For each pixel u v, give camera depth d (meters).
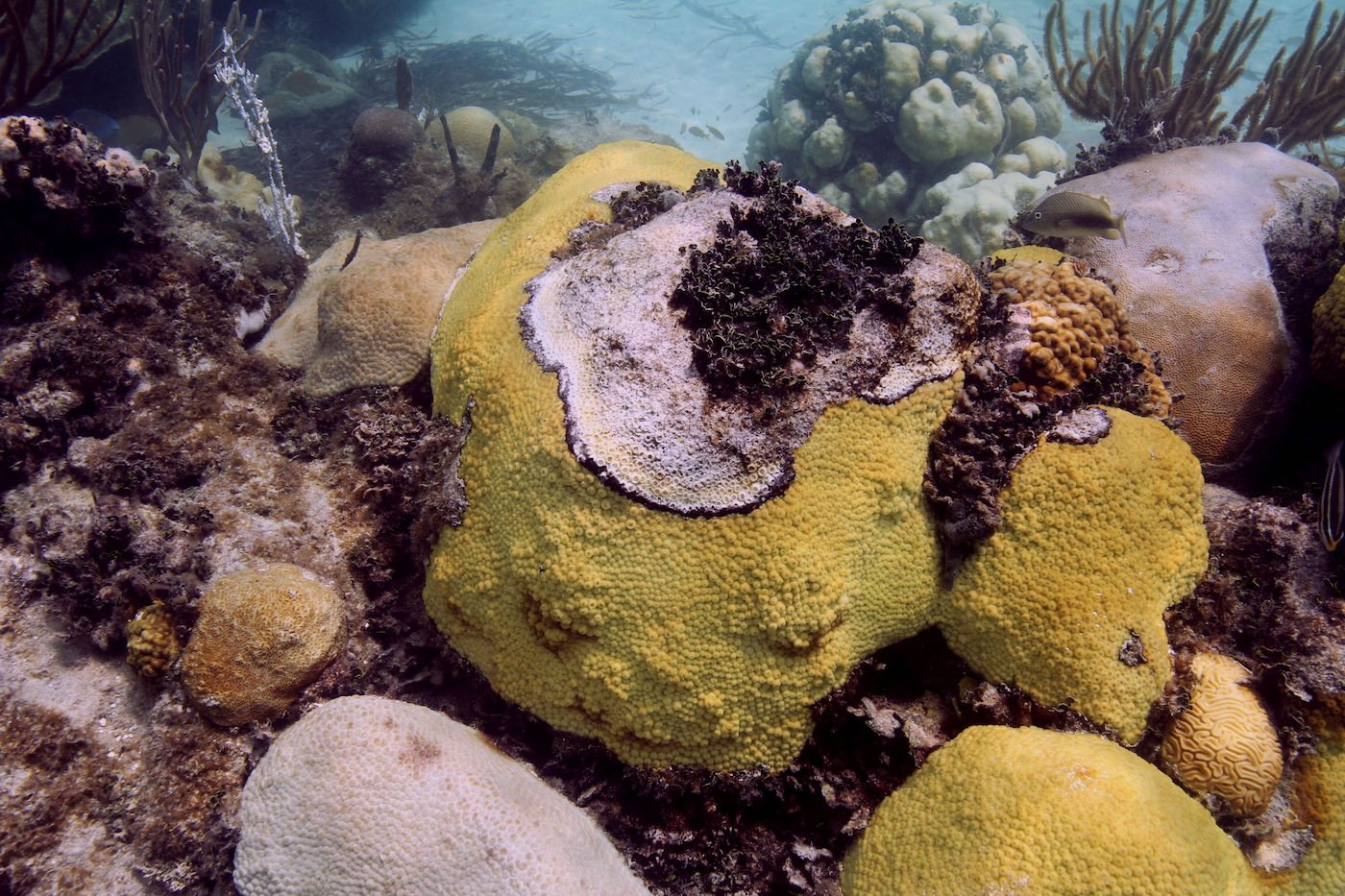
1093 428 0.71
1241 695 0.68
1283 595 0.73
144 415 0.90
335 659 0.78
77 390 0.88
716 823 0.69
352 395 0.93
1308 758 0.68
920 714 0.70
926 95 2.04
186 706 0.75
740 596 0.64
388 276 0.96
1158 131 1.29
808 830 0.69
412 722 0.67
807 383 0.68
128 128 2.12
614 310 0.73
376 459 0.87
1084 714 0.66
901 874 0.62
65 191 0.88
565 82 3.44
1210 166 1.10
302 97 2.80
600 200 0.93
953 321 0.72
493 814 0.63
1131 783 0.59
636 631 0.65
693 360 0.69
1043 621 0.67
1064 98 1.67
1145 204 1.08
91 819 0.73
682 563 0.65
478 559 0.71
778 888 0.68
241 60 1.90
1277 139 1.50
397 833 0.62
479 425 0.74
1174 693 0.67
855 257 0.73
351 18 3.71
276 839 0.64
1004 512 0.69
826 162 2.18
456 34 4.06
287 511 0.87
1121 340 0.83
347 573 0.84
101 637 0.79
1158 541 0.69
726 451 0.65
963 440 0.70
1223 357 0.98
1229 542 0.78
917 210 2.09
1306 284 1.00
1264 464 0.97
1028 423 0.71
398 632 0.80
